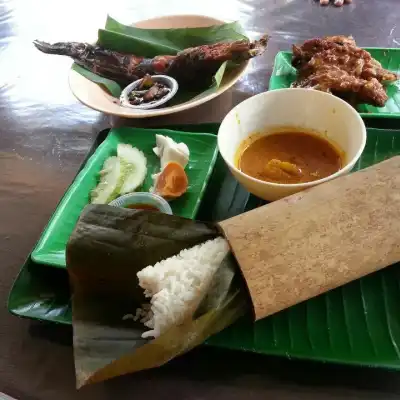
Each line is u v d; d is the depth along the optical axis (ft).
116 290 1.04
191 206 1.28
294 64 1.74
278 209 1.00
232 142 1.25
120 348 0.94
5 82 2.05
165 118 1.67
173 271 0.96
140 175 1.40
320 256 0.95
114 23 1.98
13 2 2.63
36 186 1.52
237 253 0.95
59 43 1.90
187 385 0.95
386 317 0.99
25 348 1.05
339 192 1.01
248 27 2.12
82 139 1.69
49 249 1.18
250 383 0.94
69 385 0.97
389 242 0.98
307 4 2.22
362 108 1.55
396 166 1.04
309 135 1.31
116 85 1.83
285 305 0.96
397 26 2.00
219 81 1.61
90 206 1.12
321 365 0.95
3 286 1.22
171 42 1.94
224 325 0.96
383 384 0.91
